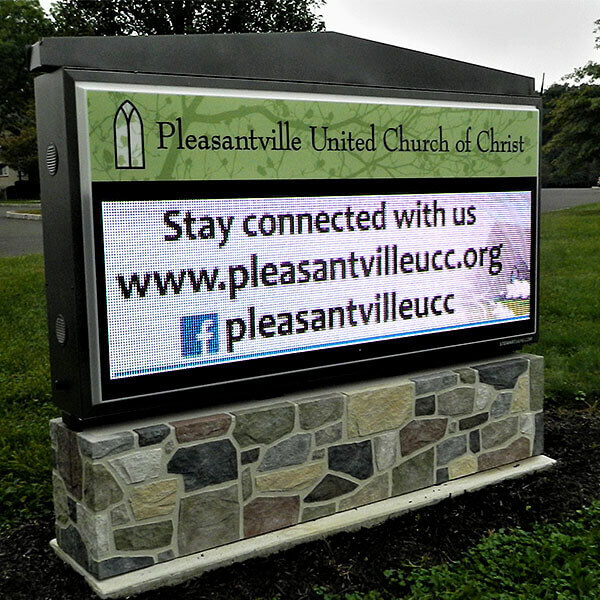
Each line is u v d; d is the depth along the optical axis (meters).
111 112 3.56
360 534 4.34
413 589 3.75
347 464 4.41
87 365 3.61
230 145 3.92
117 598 3.66
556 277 13.00
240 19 19.58
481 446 5.00
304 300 4.27
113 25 19.75
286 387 4.34
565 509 4.70
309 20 20.42
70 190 3.50
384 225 4.53
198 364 3.94
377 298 4.55
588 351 8.12
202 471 3.91
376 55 4.48
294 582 3.86
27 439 5.75
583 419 6.41
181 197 3.80
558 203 32.28
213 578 3.87
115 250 3.64
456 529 4.43
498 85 5.04
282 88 4.09
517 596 3.66
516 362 5.12
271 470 4.14
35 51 3.52
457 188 4.82
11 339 8.82
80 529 3.80
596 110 25.97
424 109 4.62
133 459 3.71
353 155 4.36
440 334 4.84
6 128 40.66
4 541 4.34
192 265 3.88
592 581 3.75
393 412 4.57
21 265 14.62
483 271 5.00
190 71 3.84
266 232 4.09
